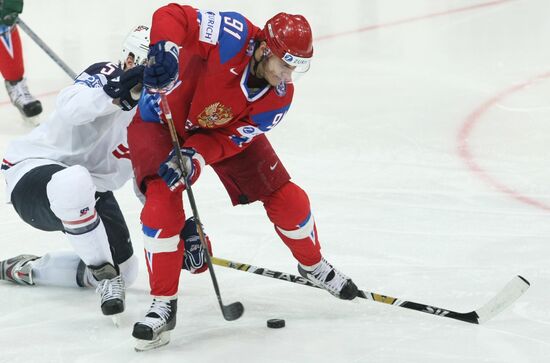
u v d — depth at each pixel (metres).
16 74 23.36
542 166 19.70
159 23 11.29
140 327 11.66
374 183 18.95
